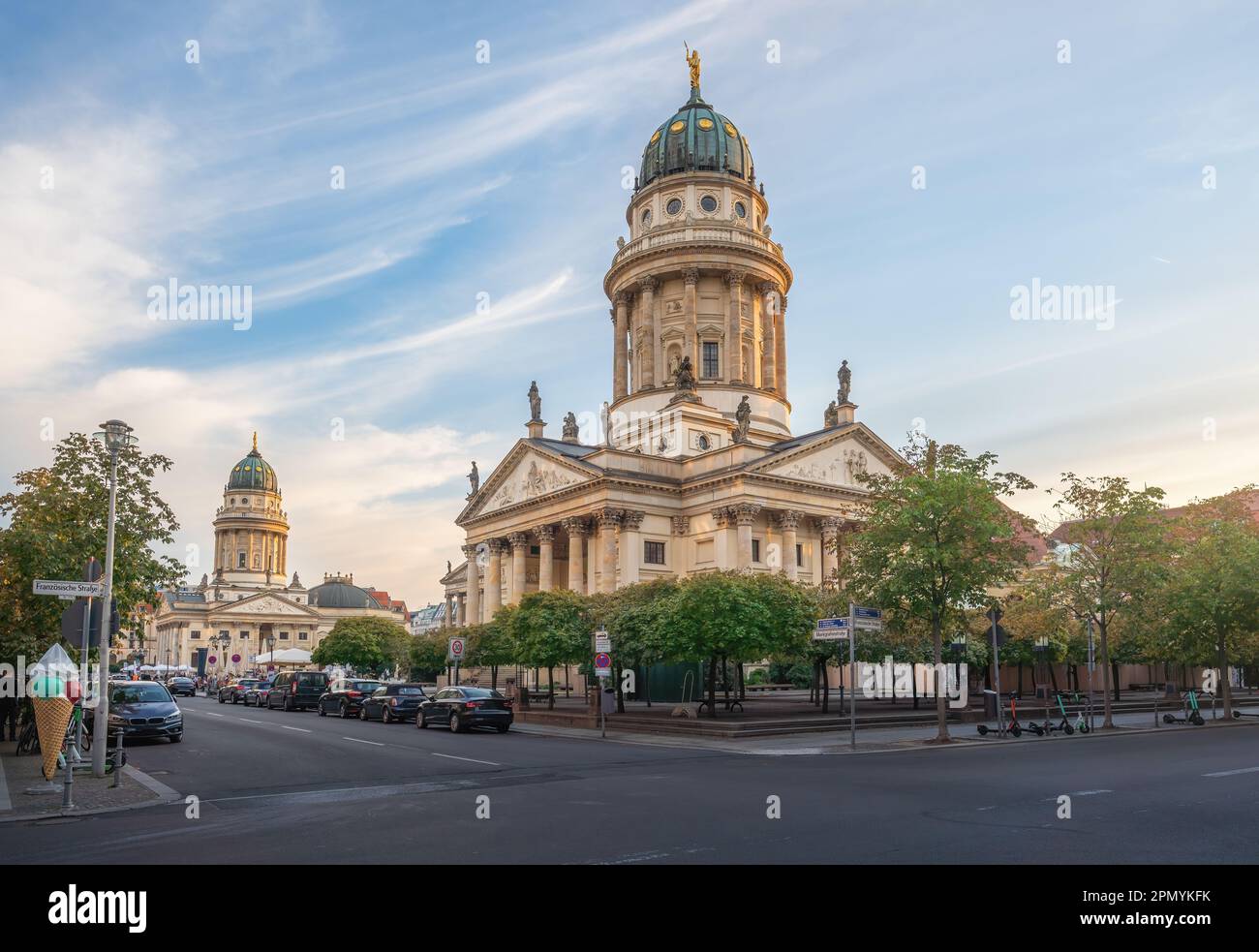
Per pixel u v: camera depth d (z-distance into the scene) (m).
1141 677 78.31
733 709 44.09
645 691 56.91
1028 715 48.16
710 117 97.56
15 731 34.47
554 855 12.62
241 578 186.50
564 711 47.31
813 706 49.78
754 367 92.12
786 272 96.31
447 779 22.33
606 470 74.81
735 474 71.75
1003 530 33.66
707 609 37.94
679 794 18.56
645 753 28.98
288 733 38.56
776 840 13.46
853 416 83.31
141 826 16.16
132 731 32.66
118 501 30.88
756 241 91.75
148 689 35.47
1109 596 40.41
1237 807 16.41
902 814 15.70
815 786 19.59
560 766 25.06
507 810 16.78
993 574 34.09
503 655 53.97
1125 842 13.23
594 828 14.62
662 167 96.12
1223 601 45.00
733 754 28.61
